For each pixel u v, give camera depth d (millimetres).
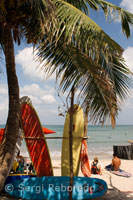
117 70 4688
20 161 7246
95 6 5523
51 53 4789
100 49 3758
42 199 5441
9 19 5449
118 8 4844
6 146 5434
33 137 6566
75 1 5859
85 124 7562
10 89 5566
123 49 3953
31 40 5816
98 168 9641
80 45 4105
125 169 11219
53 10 4145
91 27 3783
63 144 7215
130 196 6113
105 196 6094
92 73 4094
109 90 4098
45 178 5953
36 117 7434
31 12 5348
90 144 35750
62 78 4516
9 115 5539
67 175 6773
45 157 7223
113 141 42406
